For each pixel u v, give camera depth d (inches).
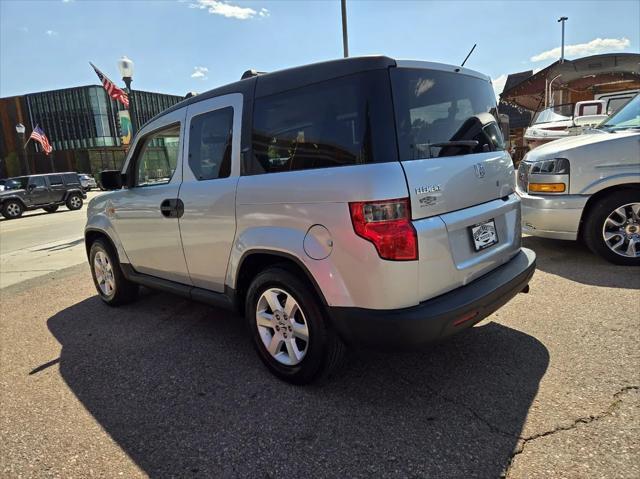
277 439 93.9
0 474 89.4
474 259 106.8
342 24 410.6
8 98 2049.7
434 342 95.4
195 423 101.7
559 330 133.0
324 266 98.4
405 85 97.7
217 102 126.3
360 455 87.1
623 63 480.4
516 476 78.8
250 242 113.8
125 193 162.1
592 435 87.4
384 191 89.7
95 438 99.3
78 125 2007.9
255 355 134.5
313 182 99.4
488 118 121.6
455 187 102.0
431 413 98.6
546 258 204.7
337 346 106.6
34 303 207.5
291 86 107.6
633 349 118.4
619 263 186.5
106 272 189.8
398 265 90.7
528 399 100.9
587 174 185.0
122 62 380.2
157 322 168.9
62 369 134.7
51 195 762.8
